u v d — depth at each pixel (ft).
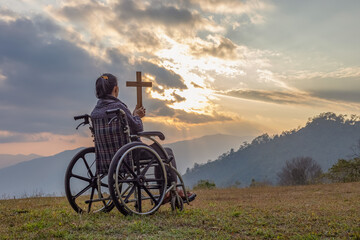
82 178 14.15
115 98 13.71
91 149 14.20
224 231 11.55
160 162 13.51
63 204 21.58
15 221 13.51
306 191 40.52
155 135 13.66
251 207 19.97
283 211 16.66
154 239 10.14
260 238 10.90
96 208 18.08
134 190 13.73
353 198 28.35
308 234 11.10
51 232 10.77
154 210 13.39
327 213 16.07
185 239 10.35
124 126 13.05
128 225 11.53
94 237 10.32
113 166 12.38
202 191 46.06
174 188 14.29
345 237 10.93
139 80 15.79
